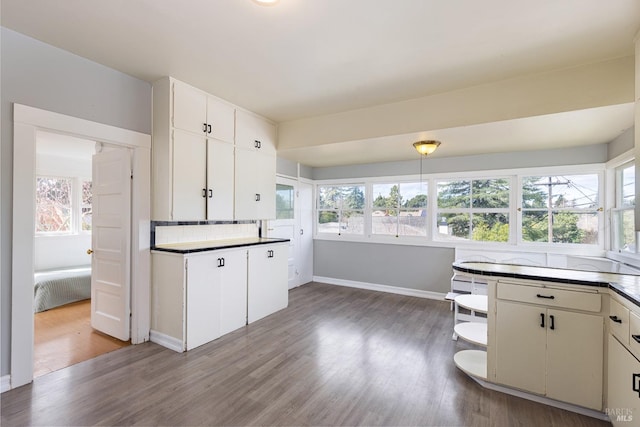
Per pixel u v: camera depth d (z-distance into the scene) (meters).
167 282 2.84
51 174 5.09
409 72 2.61
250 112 3.69
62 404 1.95
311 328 3.33
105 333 3.09
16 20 1.97
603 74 2.35
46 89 2.26
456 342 2.98
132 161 2.86
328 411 1.93
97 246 3.17
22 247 2.14
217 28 2.04
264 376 2.33
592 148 3.65
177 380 2.26
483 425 1.81
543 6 1.77
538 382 2.01
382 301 4.41
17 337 2.12
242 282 3.36
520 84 2.65
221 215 3.35
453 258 4.47
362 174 5.20
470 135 3.22
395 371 2.42
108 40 2.20
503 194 4.23
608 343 1.81
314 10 1.83
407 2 1.75
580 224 3.77
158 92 2.88
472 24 1.95
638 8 1.75
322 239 5.61
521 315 2.06
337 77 2.73
